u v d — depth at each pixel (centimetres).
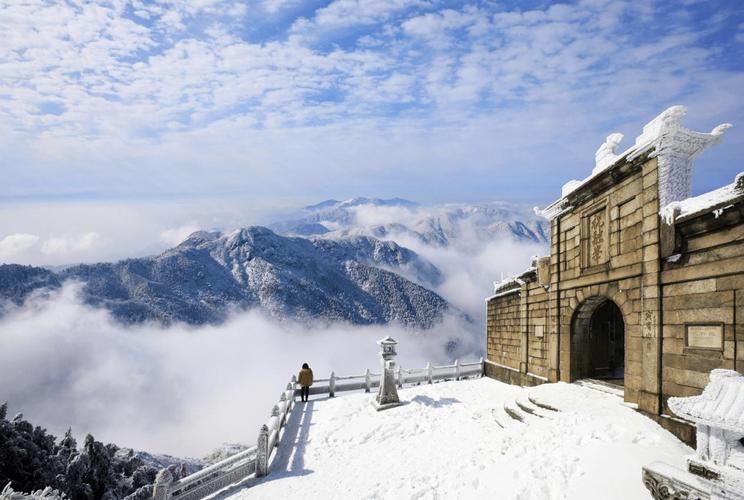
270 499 904
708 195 944
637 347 1171
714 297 927
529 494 727
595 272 1423
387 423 1417
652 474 587
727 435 490
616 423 999
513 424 1234
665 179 1103
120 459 1862
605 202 1370
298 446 1264
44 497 716
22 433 1498
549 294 1766
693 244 997
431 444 1193
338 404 1728
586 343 1619
